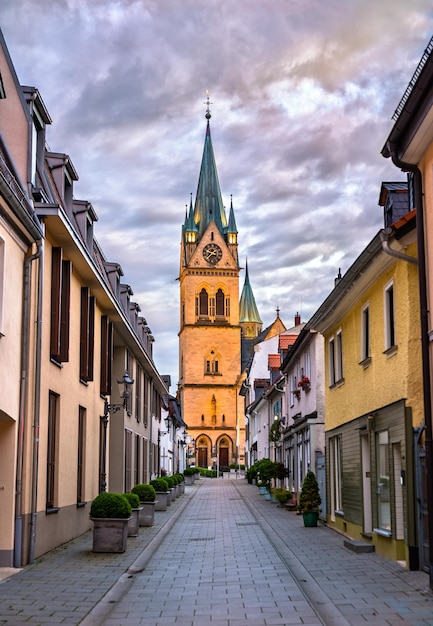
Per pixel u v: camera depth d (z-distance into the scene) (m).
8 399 13.42
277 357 52.41
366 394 17.33
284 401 38.53
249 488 51.53
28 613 10.04
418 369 13.70
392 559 14.75
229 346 113.19
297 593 11.67
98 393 22.50
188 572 13.97
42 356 15.41
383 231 13.45
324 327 22.69
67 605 10.59
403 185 17.42
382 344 15.75
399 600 10.86
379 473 16.06
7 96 14.91
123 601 11.12
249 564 15.02
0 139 14.59
